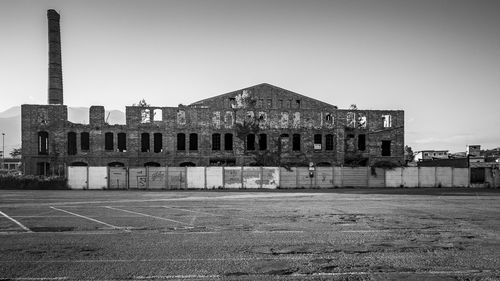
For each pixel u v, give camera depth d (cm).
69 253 882
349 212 1655
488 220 1405
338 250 910
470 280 688
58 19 5253
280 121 4603
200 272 733
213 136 4547
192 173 3781
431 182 4088
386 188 3950
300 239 1040
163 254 872
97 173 3678
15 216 1510
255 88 5550
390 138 4766
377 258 836
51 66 5166
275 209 1778
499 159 5078
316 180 3941
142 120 4450
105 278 699
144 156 4400
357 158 4706
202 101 5400
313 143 4622
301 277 701
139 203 2086
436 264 789
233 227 1241
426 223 1328
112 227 1239
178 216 1515
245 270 745
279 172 3878
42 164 4369
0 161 8450
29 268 761
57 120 4328
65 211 1684
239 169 3831
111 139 4428
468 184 4119
